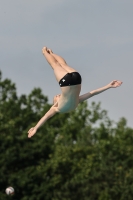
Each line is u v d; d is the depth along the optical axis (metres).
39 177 125.00
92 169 127.94
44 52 42.91
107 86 42.31
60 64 41.97
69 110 41.88
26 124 154.38
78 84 40.81
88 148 134.25
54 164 127.62
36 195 123.69
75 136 155.38
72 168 130.12
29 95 171.12
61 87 40.88
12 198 123.69
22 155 125.62
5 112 152.38
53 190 125.75
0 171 122.44
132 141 145.50
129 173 123.94
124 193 119.44
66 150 131.75
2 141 125.75
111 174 123.12
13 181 122.50
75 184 123.44
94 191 122.06
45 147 129.62
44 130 147.62
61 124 162.88
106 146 133.62
